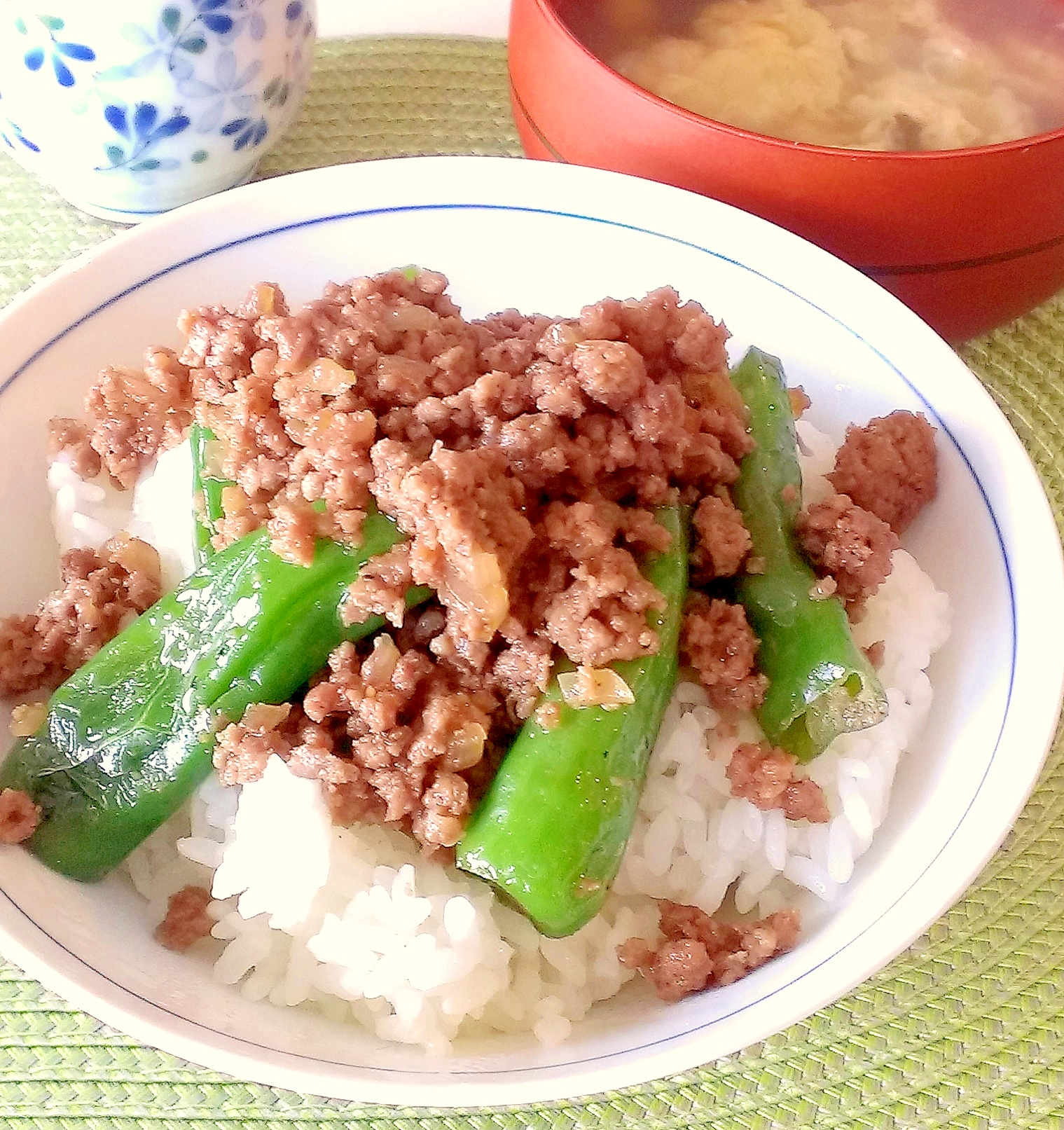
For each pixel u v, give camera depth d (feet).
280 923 0.67
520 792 0.64
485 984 0.68
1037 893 0.74
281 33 0.94
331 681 0.68
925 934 0.71
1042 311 0.98
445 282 0.76
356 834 0.70
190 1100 0.67
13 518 0.77
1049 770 0.78
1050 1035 0.69
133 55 0.88
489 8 1.17
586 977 0.70
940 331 0.92
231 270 0.84
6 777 0.69
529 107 0.92
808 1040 0.69
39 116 0.92
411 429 0.69
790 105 0.93
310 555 0.66
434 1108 0.60
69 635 0.73
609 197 0.84
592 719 0.65
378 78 1.10
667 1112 0.66
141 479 0.81
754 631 0.73
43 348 0.79
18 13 0.87
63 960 0.60
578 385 0.68
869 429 0.78
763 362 0.79
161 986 0.63
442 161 0.84
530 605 0.68
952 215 0.82
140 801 0.68
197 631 0.68
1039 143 0.80
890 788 0.71
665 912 0.71
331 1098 0.59
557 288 0.87
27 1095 0.67
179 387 0.78
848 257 0.86
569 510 0.67
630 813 0.66
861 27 1.00
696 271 0.85
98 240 1.00
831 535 0.73
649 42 0.97
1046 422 0.92
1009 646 0.70
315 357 0.71
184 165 0.95
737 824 0.72
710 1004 0.63
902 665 0.73
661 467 0.71
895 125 0.92
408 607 0.68
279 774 0.66
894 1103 0.67
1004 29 1.00
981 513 0.75
